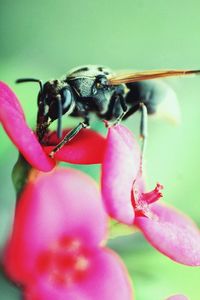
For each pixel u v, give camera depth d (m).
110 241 0.11
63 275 0.09
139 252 0.11
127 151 0.09
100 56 0.17
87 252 0.09
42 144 0.10
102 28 0.17
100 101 0.11
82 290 0.09
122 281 0.09
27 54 0.17
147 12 0.17
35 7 0.17
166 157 0.13
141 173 0.10
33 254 0.09
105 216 0.09
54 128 0.11
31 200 0.09
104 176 0.09
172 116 0.12
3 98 0.10
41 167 0.09
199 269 0.11
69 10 0.17
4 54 0.16
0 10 0.17
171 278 0.11
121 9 0.17
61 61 0.17
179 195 0.12
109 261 0.09
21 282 0.09
